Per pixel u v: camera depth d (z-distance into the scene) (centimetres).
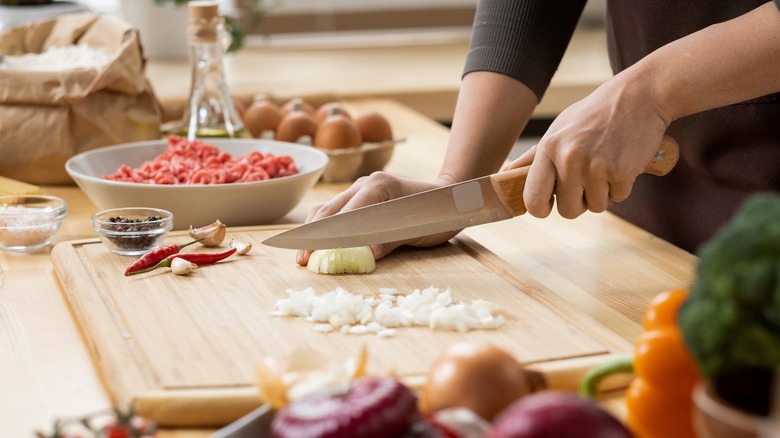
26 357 94
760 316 55
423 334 95
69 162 146
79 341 98
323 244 116
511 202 115
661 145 111
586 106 108
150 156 160
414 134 210
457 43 322
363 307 99
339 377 68
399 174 176
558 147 108
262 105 188
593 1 340
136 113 171
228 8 316
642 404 71
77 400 84
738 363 56
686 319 58
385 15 325
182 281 112
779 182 128
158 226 124
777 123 127
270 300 105
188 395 80
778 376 52
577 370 86
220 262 119
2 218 130
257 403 80
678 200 143
